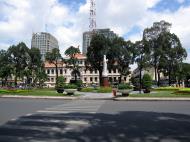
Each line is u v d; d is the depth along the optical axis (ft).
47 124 40.42
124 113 53.16
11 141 29.84
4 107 66.95
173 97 94.89
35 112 55.98
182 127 37.35
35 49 291.17
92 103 79.71
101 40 246.27
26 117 48.21
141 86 151.12
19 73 280.51
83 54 399.24
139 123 40.75
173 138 30.71
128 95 105.50
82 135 32.42
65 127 37.86
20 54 283.38
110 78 370.73
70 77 393.91
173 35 229.86
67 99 99.71
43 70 302.25
